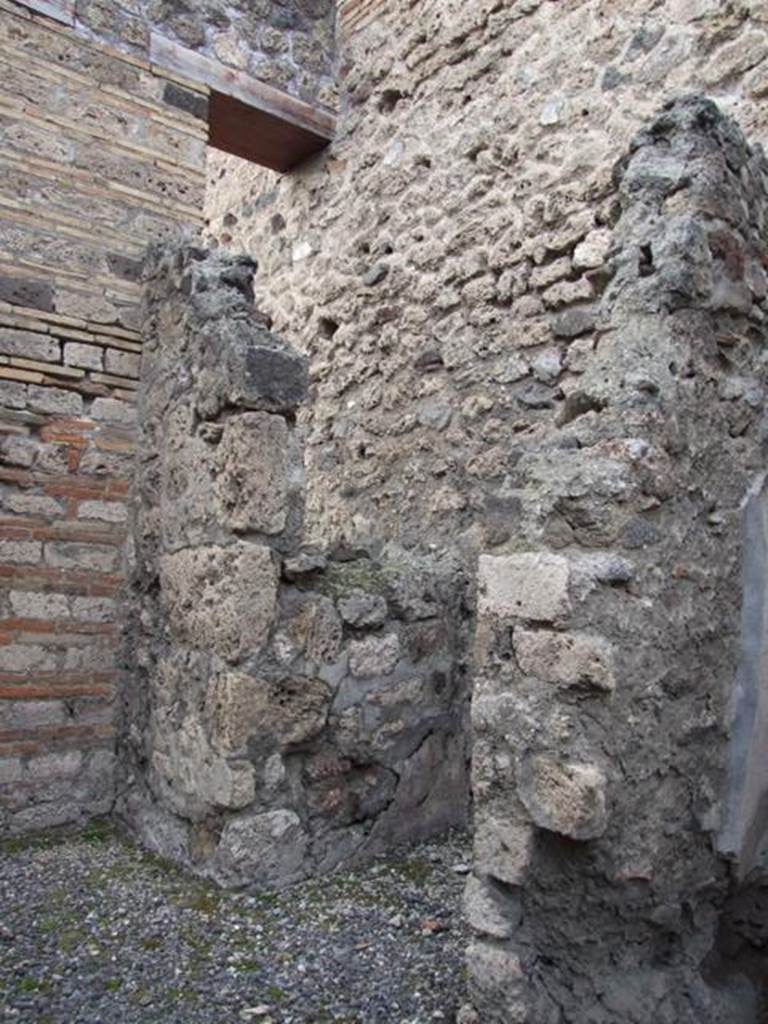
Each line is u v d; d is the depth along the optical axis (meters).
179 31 4.19
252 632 2.81
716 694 2.11
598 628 1.88
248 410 2.86
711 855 2.09
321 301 5.10
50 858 3.01
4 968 2.24
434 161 4.41
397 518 4.39
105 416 3.54
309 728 2.92
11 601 3.28
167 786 3.08
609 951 1.94
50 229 3.54
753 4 3.15
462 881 2.90
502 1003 1.89
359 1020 2.06
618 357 2.11
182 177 3.96
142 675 3.35
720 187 2.20
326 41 5.02
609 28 3.64
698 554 2.08
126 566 3.54
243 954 2.36
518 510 2.09
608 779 1.85
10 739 3.25
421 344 4.38
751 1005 2.11
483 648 2.06
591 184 3.63
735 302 2.22
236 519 2.83
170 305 3.39
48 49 3.64
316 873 2.93
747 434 2.25
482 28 4.21
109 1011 2.07
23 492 3.34
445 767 3.41
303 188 5.30
